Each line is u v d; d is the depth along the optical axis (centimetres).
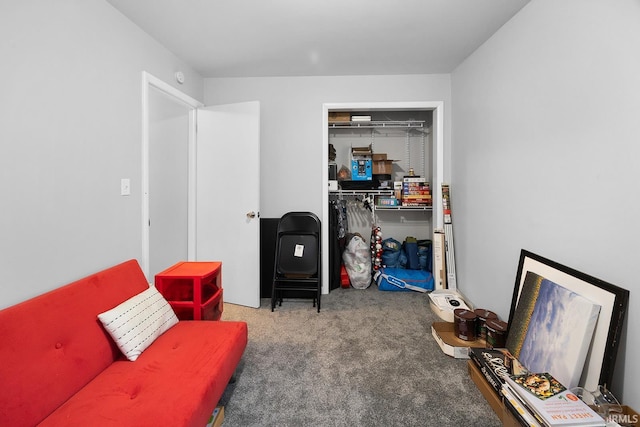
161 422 101
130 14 198
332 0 187
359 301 302
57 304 124
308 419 147
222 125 295
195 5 190
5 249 125
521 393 121
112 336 138
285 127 319
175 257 312
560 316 145
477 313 217
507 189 211
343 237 359
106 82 181
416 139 390
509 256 210
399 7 194
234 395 163
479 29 221
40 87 139
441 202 319
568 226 155
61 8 149
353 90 316
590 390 128
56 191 147
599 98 135
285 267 292
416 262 360
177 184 309
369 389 168
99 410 106
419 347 212
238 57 269
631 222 121
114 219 188
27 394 101
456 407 154
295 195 321
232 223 294
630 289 122
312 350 208
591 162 140
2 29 123
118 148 191
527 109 187
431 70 304
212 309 203
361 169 359
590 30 139
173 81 260
